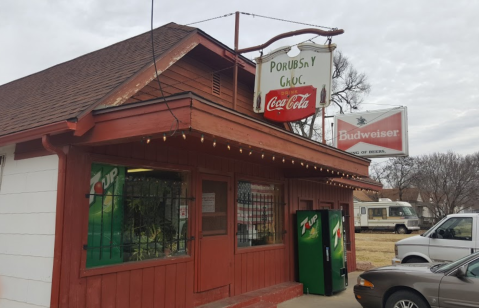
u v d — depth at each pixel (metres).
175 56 6.79
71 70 8.59
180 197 6.57
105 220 5.41
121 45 8.62
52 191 5.21
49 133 4.83
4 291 5.57
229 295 7.40
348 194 13.12
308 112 7.50
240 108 9.47
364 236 31.80
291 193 9.75
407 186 53.16
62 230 4.89
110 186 5.54
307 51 7.67
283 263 9.16
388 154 18.59
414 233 34.47
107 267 5.26
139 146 5.86
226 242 7.44
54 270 4.82
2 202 5.94
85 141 4.89
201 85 8.21
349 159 8.61
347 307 7.89
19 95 8.70
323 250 9.09
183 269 6.39
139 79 5.81
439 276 5.96
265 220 8.84
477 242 8.62
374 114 19.12
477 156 45.38
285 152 6.23
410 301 6.14
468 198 46.91
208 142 5.85
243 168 8.07
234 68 8.46
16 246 5.55
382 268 6.82
